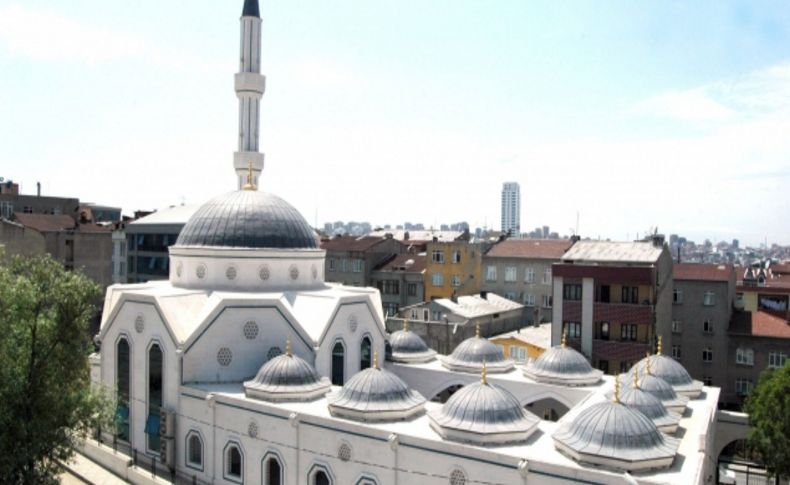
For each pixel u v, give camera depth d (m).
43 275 39.41
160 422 44.94
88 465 47.41
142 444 46.62
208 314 44.94
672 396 40.84
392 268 95.69
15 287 37.66
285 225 52.41
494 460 32.31
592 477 29.97
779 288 86.69
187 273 51.56
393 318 74.00
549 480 30.98
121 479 44.94
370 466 35.88
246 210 51.94
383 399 37.81
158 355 45.84
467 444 33.81
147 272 104.44
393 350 54.53
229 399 41.62
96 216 151.38
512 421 34.78
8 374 37.19
